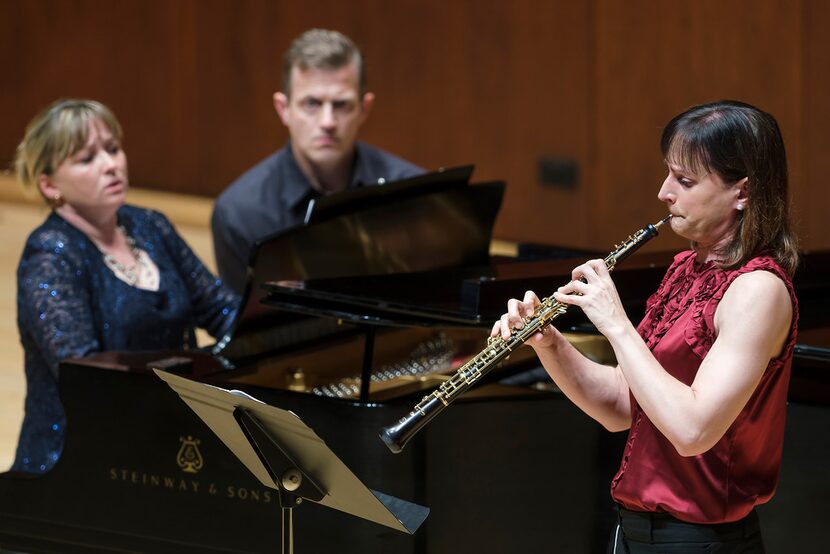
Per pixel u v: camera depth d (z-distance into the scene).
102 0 21.33
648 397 5.48
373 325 8.14
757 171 5.56
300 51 10.96
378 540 7.73
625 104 17.34
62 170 9.02
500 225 18.66
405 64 18.86
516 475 7.84
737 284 5.53
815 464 7.40
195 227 19.91
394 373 9.37
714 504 5.75
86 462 8.22
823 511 7.43
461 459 7.75
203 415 6.51
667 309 5.89
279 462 6.40
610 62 17.34
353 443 7.69
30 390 9.01
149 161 21.47
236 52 20.34
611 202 17.70
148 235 9.67
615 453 7.86
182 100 20.95
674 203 5.73
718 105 5.69
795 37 15.95
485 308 7.81
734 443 5.72
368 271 9.31
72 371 8.16
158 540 8.14
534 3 17.75
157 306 9.38
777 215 5.61
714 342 5.60
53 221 9.11
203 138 20.92
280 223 11.39
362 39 19.12
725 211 5.64
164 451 8.03
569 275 8.33
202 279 9.98
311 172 11.38
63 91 21.98
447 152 18.81
